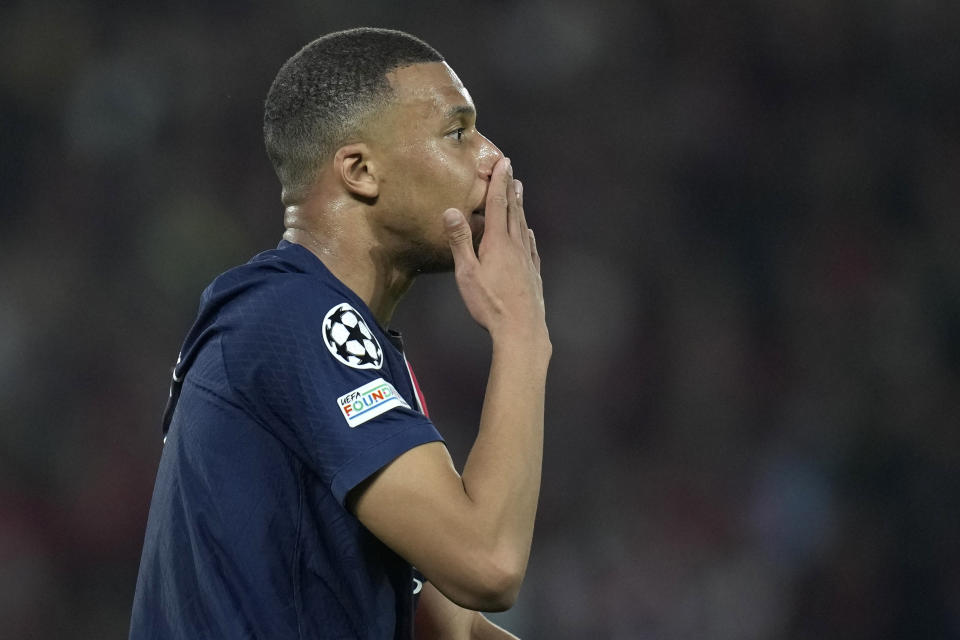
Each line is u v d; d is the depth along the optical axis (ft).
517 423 24.91
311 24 136.98
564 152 137.90
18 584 94.43
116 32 131.64
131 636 26.32
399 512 23.90
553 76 141.38
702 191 138.00
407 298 115.44
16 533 96.63
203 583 24.80
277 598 24.59
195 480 25.14
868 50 146.72
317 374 24.45
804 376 122.42
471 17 142.51
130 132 126.82
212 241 120.47
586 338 122.31
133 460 104.47
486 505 23.93
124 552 98.94
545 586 97.14
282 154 27.53
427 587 31.07
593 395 118.62
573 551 100.63
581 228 132.87
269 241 124.88
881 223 135.85
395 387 26.20
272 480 24.68
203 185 125.90
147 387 110.63
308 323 24.85
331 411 24.22
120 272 119.34
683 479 111.34
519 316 26.12
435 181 26.61
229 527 24.63
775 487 109.29
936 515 105.60
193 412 25.36
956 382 119.24
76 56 129.70
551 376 119.14
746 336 126.52
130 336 114.73
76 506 99.55
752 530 107.45
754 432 117.60
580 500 108.06
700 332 125.08
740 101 143.95
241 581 24.53
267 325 24.81
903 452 109.29
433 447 24.38
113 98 127.54
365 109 26.58
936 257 130.82
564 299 124.98
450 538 23.72
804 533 105.81
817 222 136.15
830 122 143.43
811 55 146.20
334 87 26.71
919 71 145.79
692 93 142.82
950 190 138.72
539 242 130.93
